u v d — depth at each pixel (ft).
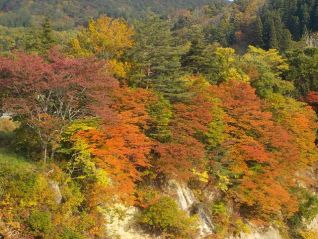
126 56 116.57
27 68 67.82
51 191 67.46
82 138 76.59
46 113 72.02
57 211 67.41
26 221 62.59
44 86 68.95
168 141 93.61
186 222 87.66
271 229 115.65
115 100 87.20
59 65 70.74
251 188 105.70
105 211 78.48
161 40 111.34
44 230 62.80
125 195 82.64
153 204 86.22
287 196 109.91
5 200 62.03
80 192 75.61
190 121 94.22
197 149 92.79
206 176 96.78
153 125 93.50
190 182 102.53
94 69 73.56
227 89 116.57
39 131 72.59
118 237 79.15
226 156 103.45
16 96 72.43
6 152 77.30
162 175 95.61
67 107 73.77
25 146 80.64
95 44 117.50
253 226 110.52
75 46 115.85
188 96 102.47
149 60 109.40
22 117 74.69
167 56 113.09
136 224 85.10
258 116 109.40
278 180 117.91
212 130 100.27
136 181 90.99
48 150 78.79
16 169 66.18
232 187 106.42
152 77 110.32
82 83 70.69
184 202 96.17
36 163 73.36
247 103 110.22
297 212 128.57
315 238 126.00
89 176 77.15
